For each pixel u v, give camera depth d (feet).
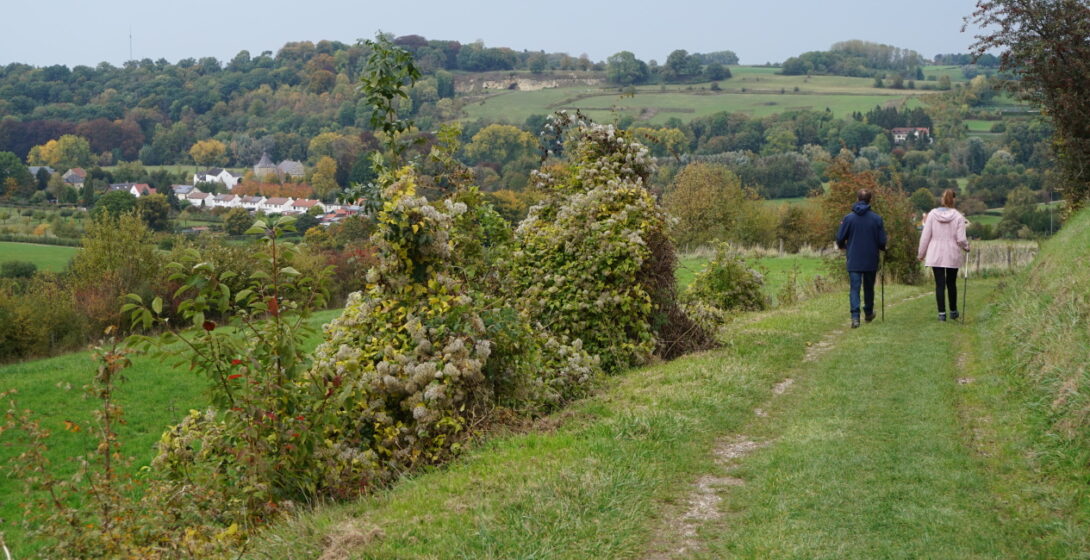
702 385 32.14
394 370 27.55
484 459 24.48
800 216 195.31
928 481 21.65
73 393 74.23
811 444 25.20
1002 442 24.26
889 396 30.40
